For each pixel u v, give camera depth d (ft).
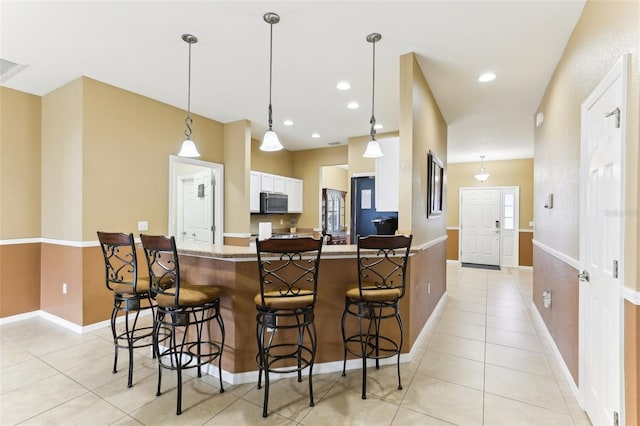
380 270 8.54
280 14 7.30
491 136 17.87
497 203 25.11
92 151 10.83
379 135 17.66
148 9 7.18
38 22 7.66
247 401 6.83
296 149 21.85
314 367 8.07
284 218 21.63
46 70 10.22
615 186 5.11
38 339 10.16
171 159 13.32
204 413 6.41
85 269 10.70
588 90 6.64
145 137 12.39
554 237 9.50
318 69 10.09
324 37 8.25
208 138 15.15
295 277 7.91
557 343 8.92
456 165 26.53
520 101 12.48
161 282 7.71
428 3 6.86
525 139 18.48
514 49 8.72
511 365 8.53
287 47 8.77
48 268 11.89
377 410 6.52
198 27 7.88
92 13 7.32
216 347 7.72
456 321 12.02
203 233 16.28
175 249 6.68
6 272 11.46
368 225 17.67
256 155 19.27
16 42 8.59
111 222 11.33
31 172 11.94
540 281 11.71
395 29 7.85
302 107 13.60
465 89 11.46
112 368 8.28
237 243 15.53
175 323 6.84
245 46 8.76
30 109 11.89
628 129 4.66
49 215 11.81
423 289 10.50
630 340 4.57
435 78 10.61
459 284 18.39
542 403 6.80
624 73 4.69
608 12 5.57
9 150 11.42
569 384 7.56
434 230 12.52
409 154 8.96
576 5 6.85
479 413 6.44
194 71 10.29
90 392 7.16
